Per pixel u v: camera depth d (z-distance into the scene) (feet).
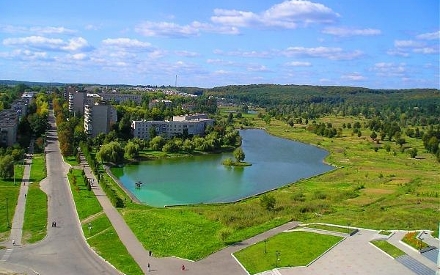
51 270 501.15
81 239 599.16
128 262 522.06
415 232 612.70
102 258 535.60
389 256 545.03
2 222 650.43
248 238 606.96
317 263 522.88
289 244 578.66
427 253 549.54
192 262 528.22
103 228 633.61
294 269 505.66
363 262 527.40
